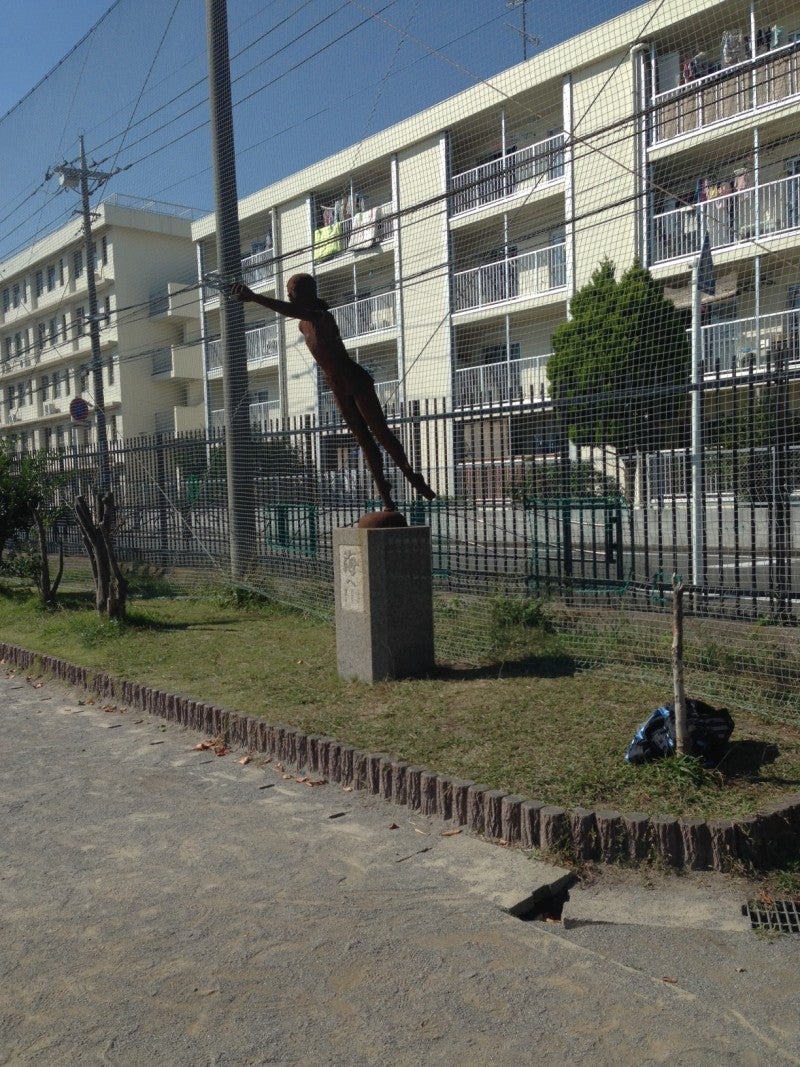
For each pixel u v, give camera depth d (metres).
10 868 4.17
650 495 9.53
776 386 7.23
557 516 9.34
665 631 7.14
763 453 7.50
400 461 6.80
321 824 4.53
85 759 5.83
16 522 11.95
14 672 8.77
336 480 10.56
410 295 25.06
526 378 22.59
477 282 23.59
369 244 11.80
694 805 4.07
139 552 13.72
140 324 37.19
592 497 9.20
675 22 17.33
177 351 37.34
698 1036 2.80
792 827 4.01
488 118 22.81
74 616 10.28
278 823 4.57
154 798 5.04
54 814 4.86
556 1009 2.95
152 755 5.84
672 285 18.97
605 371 16.34
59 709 7.24
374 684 6.45
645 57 18.56
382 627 6.49
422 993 3.05
